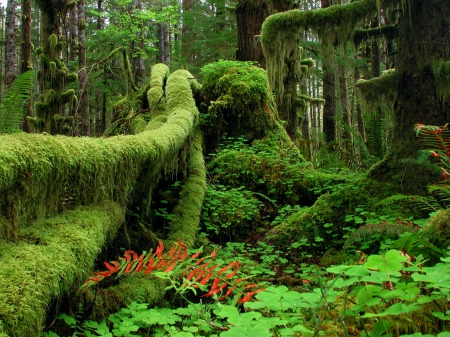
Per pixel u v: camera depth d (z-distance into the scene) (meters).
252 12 9.07
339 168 6.91
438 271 1.48
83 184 2.55
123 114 8.03
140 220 3.94
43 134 2.40
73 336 2.12
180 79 6.56
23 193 2.03
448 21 4.36
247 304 1.39
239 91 7.35
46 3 6.27
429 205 3.66
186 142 5.11
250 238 5.05
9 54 9.97
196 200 4.66
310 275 3.61
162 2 16.33
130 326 2.32
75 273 2.04
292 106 8.77
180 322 2.77
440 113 4.27
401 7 4.50
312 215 4.73
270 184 5.99
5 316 1.46
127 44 14.62
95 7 20.89
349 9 4.78
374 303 1.38
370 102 4.84
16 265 1.73
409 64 4.48
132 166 3.06
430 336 1.19
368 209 4.38
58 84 6.42
